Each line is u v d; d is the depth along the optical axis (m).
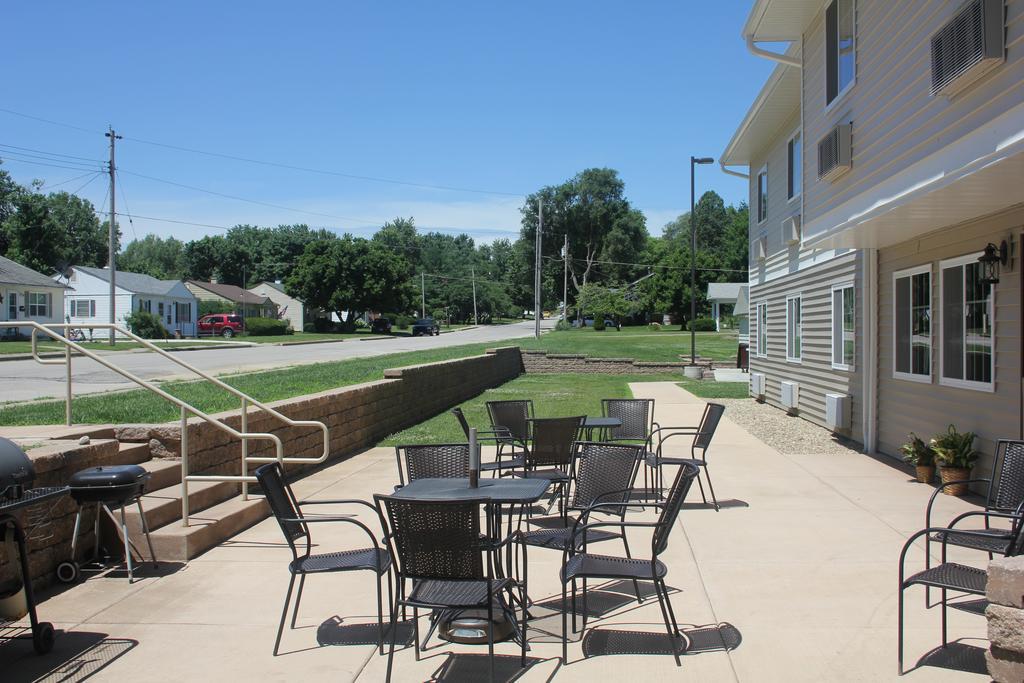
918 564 5.31
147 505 5.79
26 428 6.61
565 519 5.24
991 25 5.89
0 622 4.39
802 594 4.77
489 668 3.81
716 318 60.91
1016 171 5.23
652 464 7.06
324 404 9.68
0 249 66.50
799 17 11.37
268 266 103.94
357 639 4.22
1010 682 3.16
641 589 4.94
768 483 8.22
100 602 4.79
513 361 27.38
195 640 4.21
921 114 7.46
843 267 11.66
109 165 34.66
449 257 125.50
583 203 85.31
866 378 10.38
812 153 11.45
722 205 99.56
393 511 3.70
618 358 29.00
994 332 7.14
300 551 5.82
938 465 7.65
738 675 3.67
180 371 20.73
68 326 6.54
